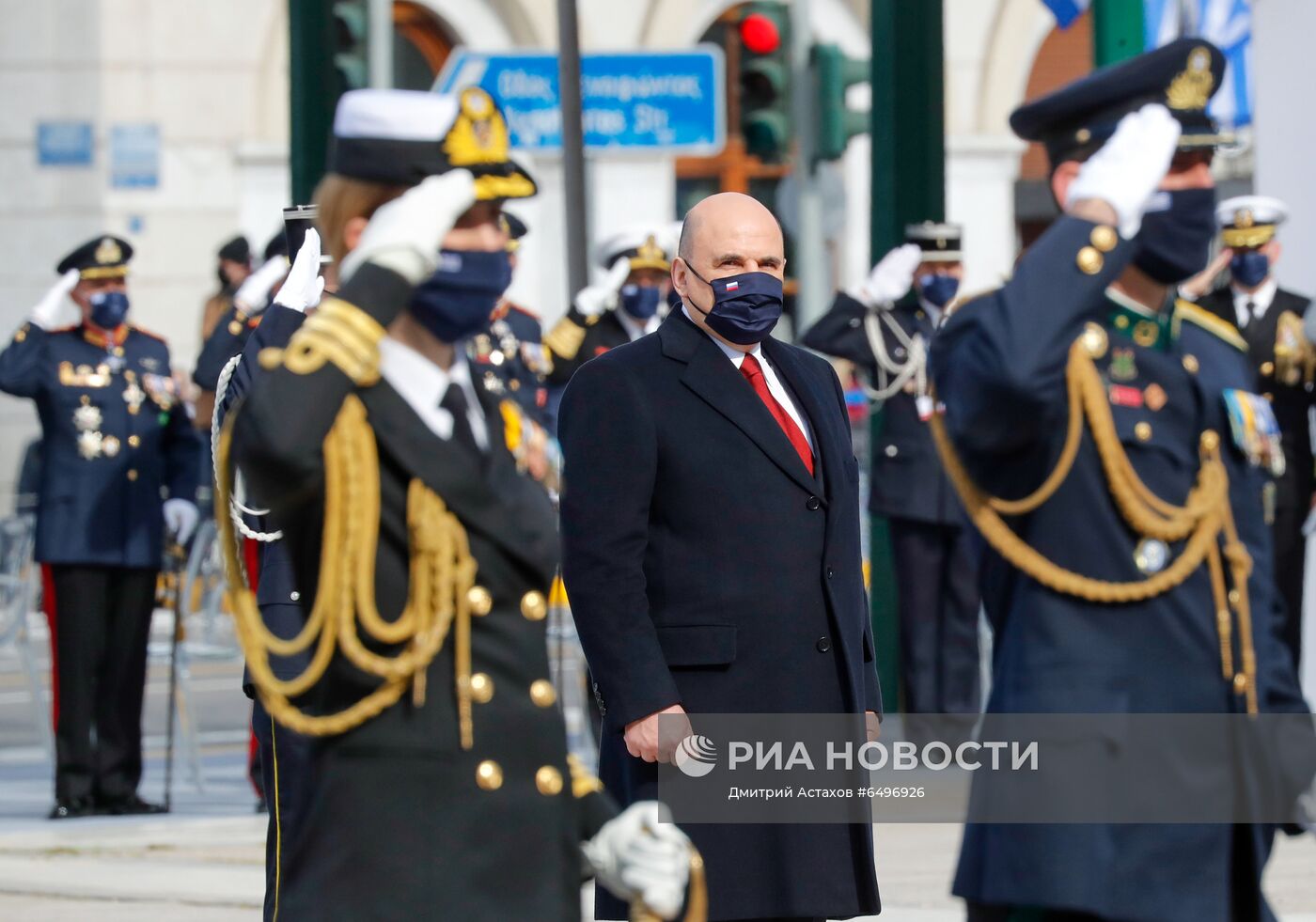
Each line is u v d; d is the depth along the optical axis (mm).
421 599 13375
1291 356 37125
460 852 13398
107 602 37438
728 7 85688
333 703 13578
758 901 19391
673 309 20609
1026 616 17484
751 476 19797
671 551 19781
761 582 19656
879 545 41188
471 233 13617
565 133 43625
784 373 20547
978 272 86875
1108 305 17734
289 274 22031
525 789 13586
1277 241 38719
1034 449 17344
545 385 37781
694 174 86062
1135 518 17281
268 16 81250
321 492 13359
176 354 80938
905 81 40875
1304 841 32812
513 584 13656
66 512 37156
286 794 18953
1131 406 17516
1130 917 16844
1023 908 17172
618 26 84688
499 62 47781
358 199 13688
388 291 13188
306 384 13008
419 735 13453
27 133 80062
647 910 13641
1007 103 86750
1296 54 40406
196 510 38844
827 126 45750
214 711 51500
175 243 81000
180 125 80938
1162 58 17781
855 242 85312
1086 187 17156
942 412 17547
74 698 37062
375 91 13820
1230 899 17375
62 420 37438
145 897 30031
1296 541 37312
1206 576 17531
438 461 13438
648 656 19406
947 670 40344
